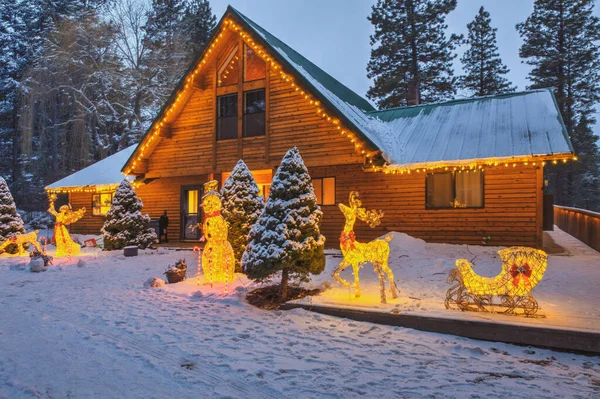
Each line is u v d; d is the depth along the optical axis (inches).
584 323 223.5
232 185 428.1
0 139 1601.9
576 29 1509.6
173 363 194.5
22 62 1589.6
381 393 162.4
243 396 160.2
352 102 796.6
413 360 198.4
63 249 581.6
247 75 683.4
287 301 303.9
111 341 227.3
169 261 531.5
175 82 1440.7
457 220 558.6
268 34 734.5
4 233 659.4
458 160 522.6
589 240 611.2
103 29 1334.9
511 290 241.4
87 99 1259.2
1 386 170.9
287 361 196.7
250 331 244.7
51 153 1389.0
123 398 158.7
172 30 1600.6
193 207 789.2
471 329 229.0
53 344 222.7
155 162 760.3
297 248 302.7
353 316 266.1
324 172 646.5
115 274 450.0
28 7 1669.5
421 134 627.8
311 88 586.2
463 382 173.3
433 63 1553.9
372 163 564.7
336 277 309.7
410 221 586.9
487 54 1715.1
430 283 356.8
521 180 525.0
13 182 1544.0
